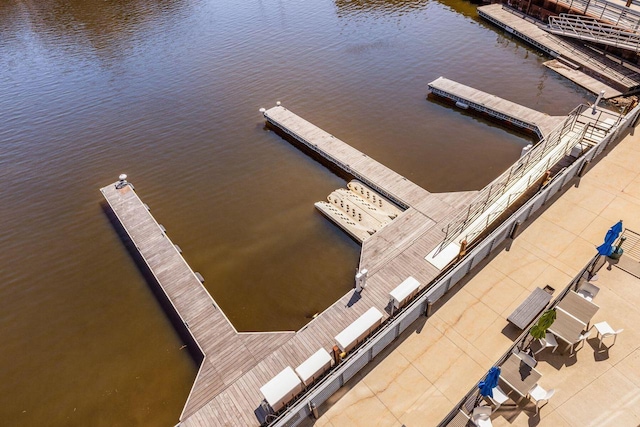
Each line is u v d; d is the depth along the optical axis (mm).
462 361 13688
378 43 46781
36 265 24453
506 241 17484
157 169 31172
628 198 19047
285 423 12117
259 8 59406
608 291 14875
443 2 55594
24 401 18375
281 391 15117
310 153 31594
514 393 12422
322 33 50281
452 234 21828
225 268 23469
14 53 49875
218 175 30234
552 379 12734
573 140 25422
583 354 13219
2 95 41625
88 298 22438
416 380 13320
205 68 44500
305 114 36031
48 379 19094
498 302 15234
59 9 61969
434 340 14312
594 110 28219
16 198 29250
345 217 25219
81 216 27500
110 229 26422
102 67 45906
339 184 28688
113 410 17859
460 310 15102
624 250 16516
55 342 20500
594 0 41750
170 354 19578
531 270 16219
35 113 38531
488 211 21656
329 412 12805
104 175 30891
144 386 18531
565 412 11984
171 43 50469
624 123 22406
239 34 51781
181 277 21859
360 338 16891
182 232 25906
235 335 18922
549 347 13406
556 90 35656
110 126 36219
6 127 36719
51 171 31531
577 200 19156
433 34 47562
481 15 49656
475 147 30766
